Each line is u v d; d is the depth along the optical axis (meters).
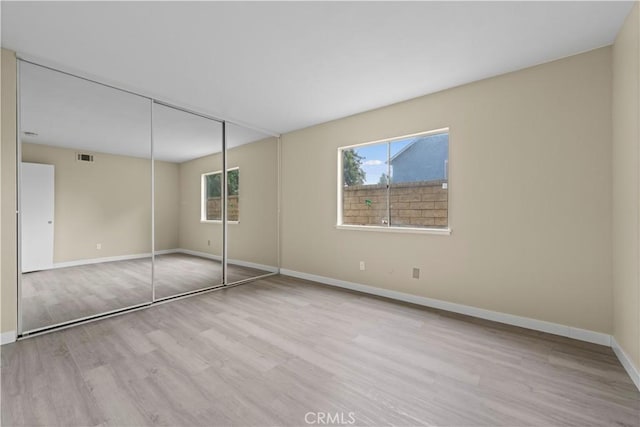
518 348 2.26
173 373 1.90
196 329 2.62
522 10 1.87
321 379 1.85
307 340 2.40
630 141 1.87
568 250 2.45
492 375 1.89
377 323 2.77
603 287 2.31
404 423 1.46
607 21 1.98
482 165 2.88
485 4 1.81
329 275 4.22
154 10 1.86
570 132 2.43
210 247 5.20
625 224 1.98
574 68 2.41
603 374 1.90
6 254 2.30
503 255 2.77
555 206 2.51
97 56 2.45
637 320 1.78
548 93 2.53
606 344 2.29
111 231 5.42
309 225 4.46
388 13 1.90
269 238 4.89
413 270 3.37
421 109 3.29
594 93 2.33
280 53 2.40
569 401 1.63
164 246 6.04
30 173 4.44
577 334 2.41
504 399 1.65
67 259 4.88
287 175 4.78
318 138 4.33
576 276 2.42
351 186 4.04
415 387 1.76
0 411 1.52
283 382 1.81
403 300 3.45
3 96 2.28
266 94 3.25
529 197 2.63
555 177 2.50
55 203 4.71
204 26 2.04
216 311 3.09
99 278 4.46
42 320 2.80
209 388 1.74
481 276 2.90
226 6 1.83
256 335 2.50
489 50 2.35
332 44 2.27
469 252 2.97
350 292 3.81
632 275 1.86
